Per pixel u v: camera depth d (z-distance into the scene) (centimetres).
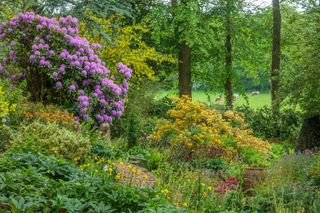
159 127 1248
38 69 1231
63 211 498
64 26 1270
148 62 2247
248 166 1170
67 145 823
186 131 1159
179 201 696
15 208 454
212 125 1274
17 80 1244
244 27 2227
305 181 889
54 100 1241
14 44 1211
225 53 2250
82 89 1229
